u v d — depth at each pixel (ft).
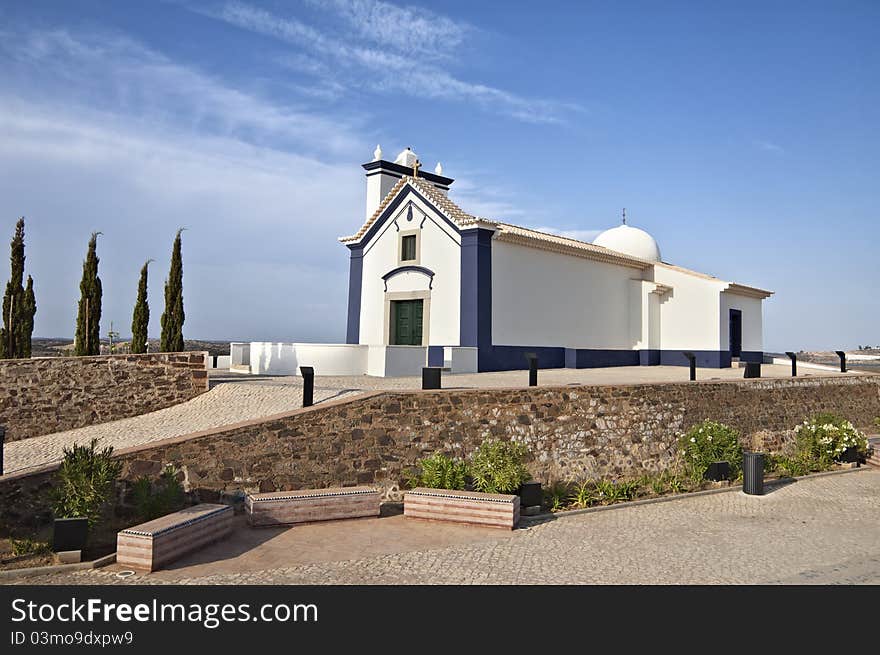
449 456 43.24
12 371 48.21
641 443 52.16
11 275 62.08
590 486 47.88
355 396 41.42
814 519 40.70
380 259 79.61
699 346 91.56
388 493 41.06
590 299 86.79
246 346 73.46
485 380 61.05
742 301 101.09
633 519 40.09
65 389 49.57
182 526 30.12
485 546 33.06
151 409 51.88
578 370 78.79
